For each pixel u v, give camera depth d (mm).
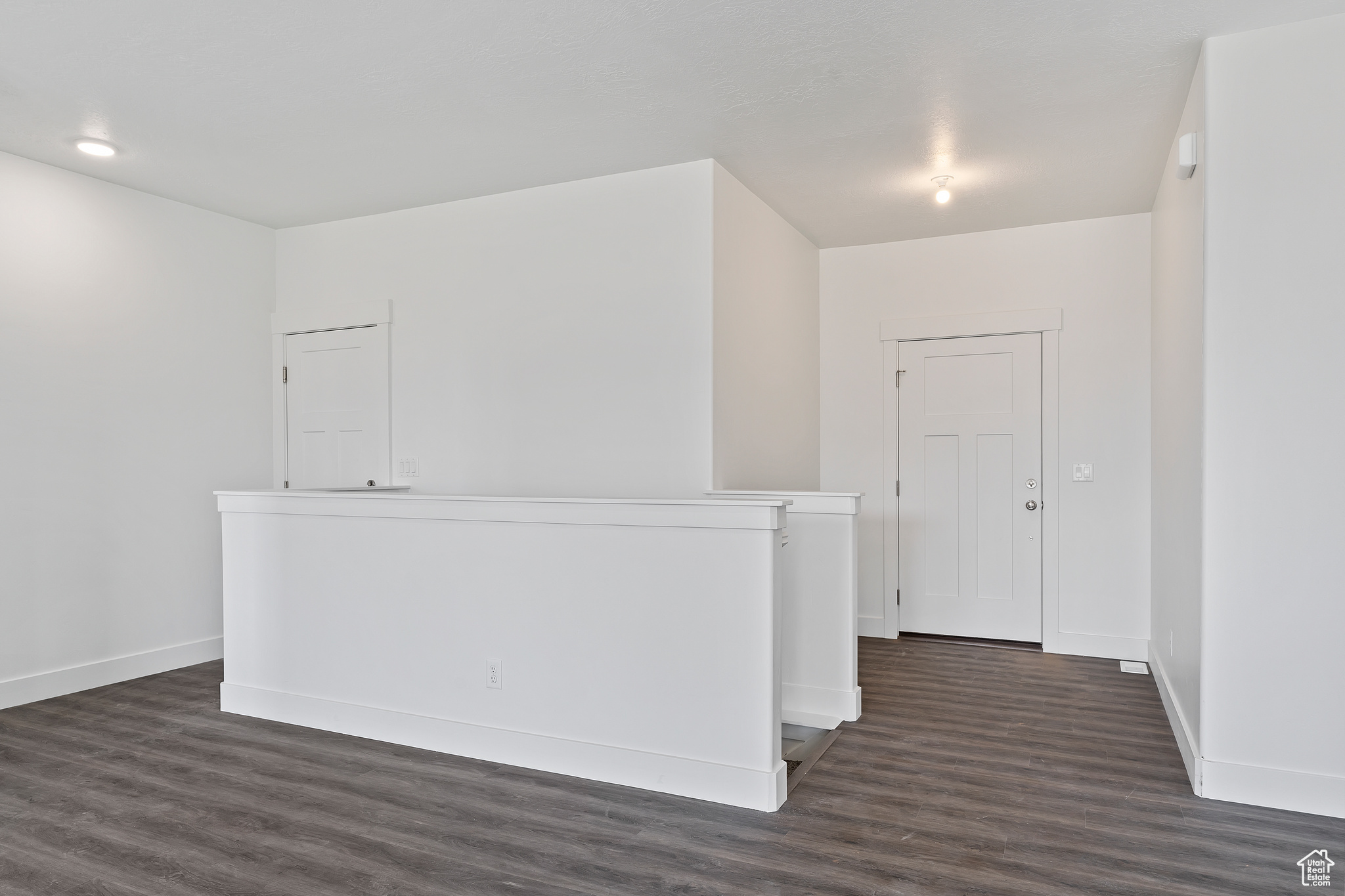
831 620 3729
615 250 4266
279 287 5316
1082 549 4984
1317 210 2672
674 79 3207
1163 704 3916
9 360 3959
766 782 2709
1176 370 3557
